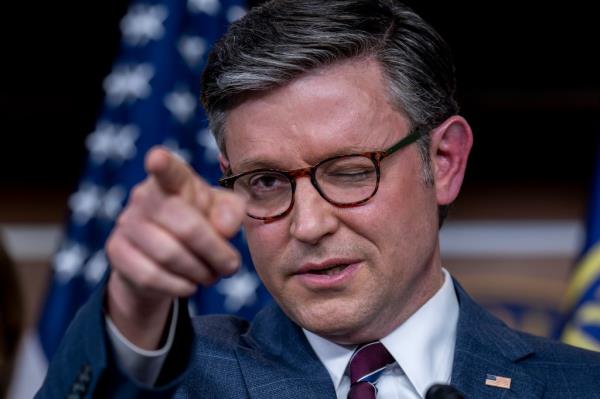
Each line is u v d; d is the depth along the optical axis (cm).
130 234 238
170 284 240
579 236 920
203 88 387
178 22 733
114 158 728
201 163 721
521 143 938
